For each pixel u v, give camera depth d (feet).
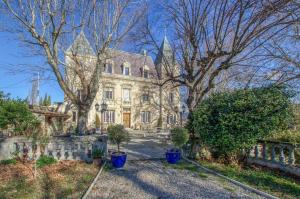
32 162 28.96
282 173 26.37
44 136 29.68
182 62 45.88
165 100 122.52
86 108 46.52
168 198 18.33
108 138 32.96
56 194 18.72
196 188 20.90
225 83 55.42
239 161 31.94
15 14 38.52
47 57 42.22
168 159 32.19
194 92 38.58
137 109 134.10
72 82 57.88
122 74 131.75
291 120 30.17
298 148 26.43
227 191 20.12
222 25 33.12
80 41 48.67
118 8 45.52
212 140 31.17
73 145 32.42
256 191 19.84
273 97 29.40
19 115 33.83
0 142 30.48
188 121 37.27
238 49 32.12
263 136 29.48
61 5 40.34
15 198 17.70
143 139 70.79
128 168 28.94
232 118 29.50
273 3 24.72
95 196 18.57
